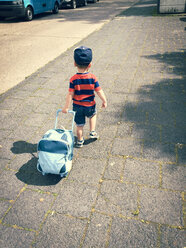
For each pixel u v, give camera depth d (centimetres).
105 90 507
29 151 329
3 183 275
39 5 1466
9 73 623
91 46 843
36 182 277
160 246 205
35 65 677
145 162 302
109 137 354
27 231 221
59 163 260
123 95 483
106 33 1038
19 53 791
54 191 263
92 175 285
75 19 1447
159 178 276
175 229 219
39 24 1305
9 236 217
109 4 2264
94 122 324
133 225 223
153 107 432
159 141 340
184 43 828
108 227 222
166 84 522
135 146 332
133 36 962
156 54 727
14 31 1134
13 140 352
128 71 606
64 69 641
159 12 1481
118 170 291
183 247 204
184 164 296
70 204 247
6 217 235
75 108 296
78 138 326
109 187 266
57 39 961
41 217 234
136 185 268
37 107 447
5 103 464
